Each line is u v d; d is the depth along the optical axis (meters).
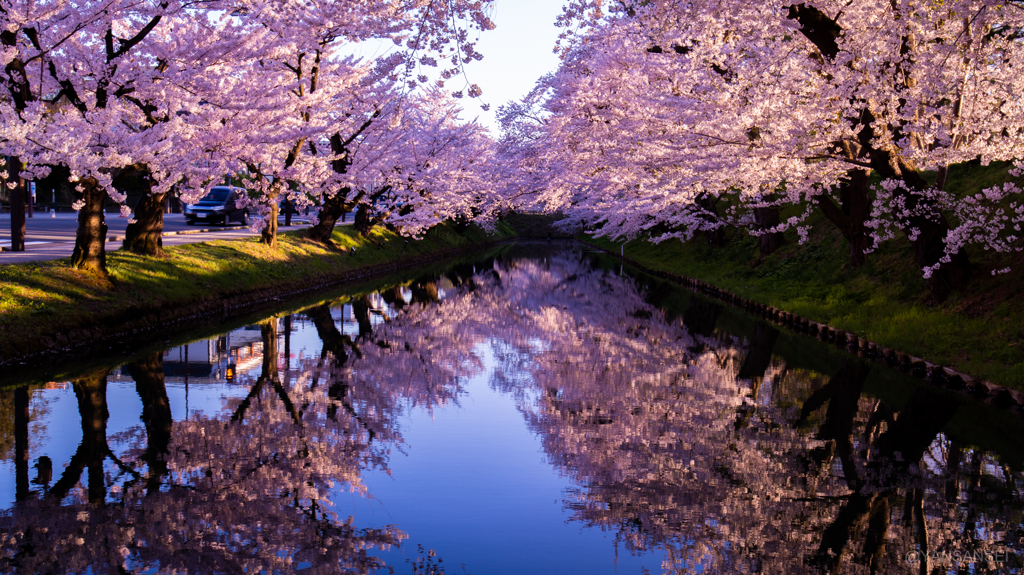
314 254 28.75
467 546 5.41
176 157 12.82
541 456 7.64
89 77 12.81
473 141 35.00
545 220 95.69
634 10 17.31
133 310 14.76
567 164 25.55
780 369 12.54
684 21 12.55
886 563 5.09
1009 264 13.66
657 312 21.56
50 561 4.96
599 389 11.02
